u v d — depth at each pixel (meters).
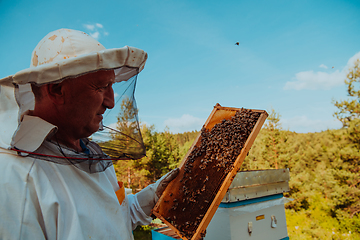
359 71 9.94
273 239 3.11
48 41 1.14
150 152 15.99
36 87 1.14
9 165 1.01
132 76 1.40
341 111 10.48
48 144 1.15
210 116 2.52
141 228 8.23
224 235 2.75
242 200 2.82
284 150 13.37
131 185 15.45
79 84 1.11
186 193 1.88
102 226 1.19
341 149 10.57
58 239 1.04
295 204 12.04
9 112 1.07
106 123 1.54
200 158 2.12
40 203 1.02
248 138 1.98
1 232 0.88
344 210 9.88
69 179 1.17
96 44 1.20
